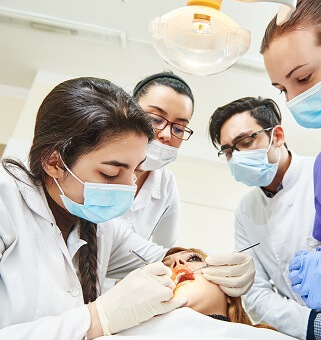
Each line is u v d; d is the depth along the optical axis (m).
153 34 1.20
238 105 1.95
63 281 1.18
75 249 1.30
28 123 3.16
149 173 2.12
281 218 1.91
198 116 3.48
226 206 3.57
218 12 1.11
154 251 1.67
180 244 3.38
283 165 1.95
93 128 1.11
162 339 1.09
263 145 1.86
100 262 1.42
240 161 1.84
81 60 3.18
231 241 3.46
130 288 1.16
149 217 2.08
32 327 1.01
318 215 1.62
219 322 1.20
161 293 1.17
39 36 2.99
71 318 1.06
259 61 2.77
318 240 1.68
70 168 1.16
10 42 3.10
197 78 3.05
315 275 1.35
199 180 3.63
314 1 1.21
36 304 1.09
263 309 1.78
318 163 1.70
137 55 3.00
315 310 1.55
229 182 3.67
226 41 1.15
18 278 1.11
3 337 0.98
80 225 1.35
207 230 3.47
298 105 1.32
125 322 1.12
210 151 3.62
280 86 1.34
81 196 1.20
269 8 2.31
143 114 1.20
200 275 1.43
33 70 3.40
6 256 1.12
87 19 2.74
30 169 1.24
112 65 3.16
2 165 1.24
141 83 1.98
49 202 1.27
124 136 1.13
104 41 2.90
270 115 1.93
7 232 1.12
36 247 1.18
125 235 1.64
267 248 1.95
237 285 1.40
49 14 2.76
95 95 1.17
